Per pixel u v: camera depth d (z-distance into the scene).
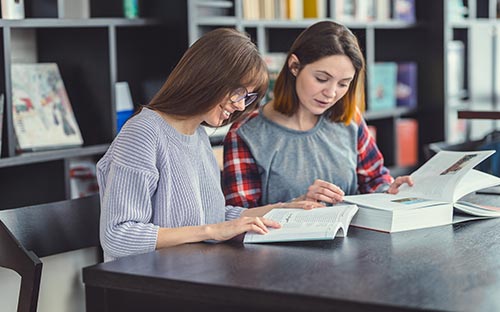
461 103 5.43
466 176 2.49
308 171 2.66
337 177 2.69
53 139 3.45
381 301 1.54
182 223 2.13
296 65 2.59
